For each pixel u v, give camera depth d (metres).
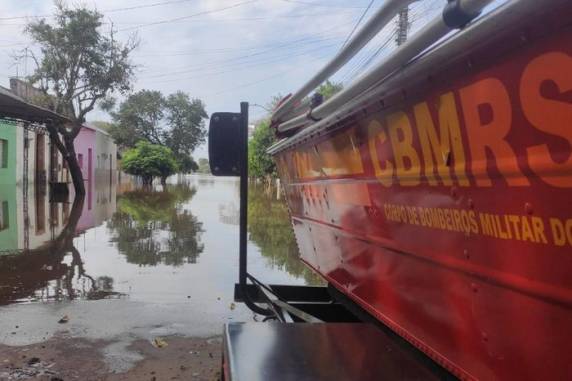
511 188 1.65
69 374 4.62
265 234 13.88
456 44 1.73
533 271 1.59
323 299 4.95
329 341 2.74
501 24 1.52
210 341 5.52
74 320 6.12
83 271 8.80
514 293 1.70
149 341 5.49
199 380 4.55
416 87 2.09
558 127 1.43
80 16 26.38
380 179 2.63
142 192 35.34
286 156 4.81
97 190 34.66
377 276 2.92
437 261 2.18
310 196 4.15
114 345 5.35
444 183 2.04
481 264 1.86
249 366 2.40
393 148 2.43
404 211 2.43
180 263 9.65
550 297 1.53
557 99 1.42
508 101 1.61
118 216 17.81
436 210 2.13
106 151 53.31
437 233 2.15
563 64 1.39
